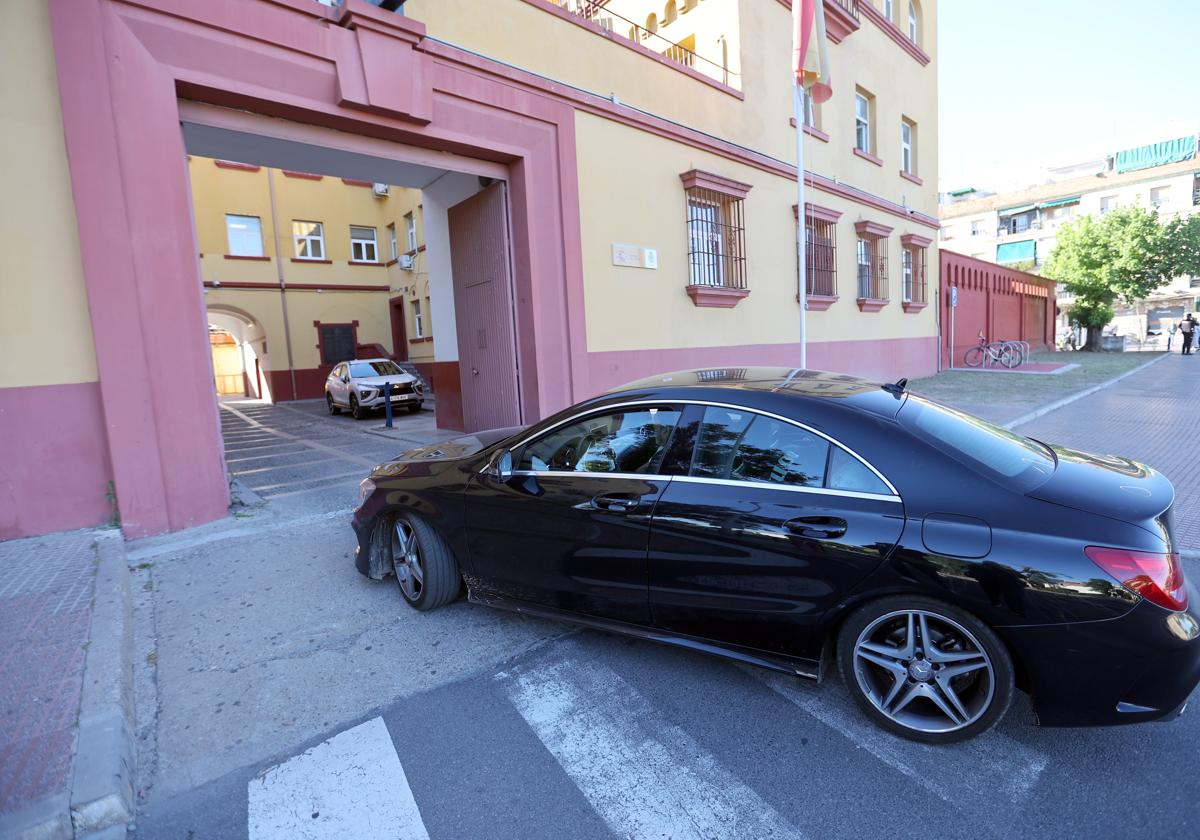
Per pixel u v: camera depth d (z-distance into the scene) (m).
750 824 2.17
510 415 8.52
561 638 3.56
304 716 2.88
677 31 12.17
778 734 2.66
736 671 3.17
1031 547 2.28
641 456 3.12
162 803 2.36
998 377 17.11
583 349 8.38
